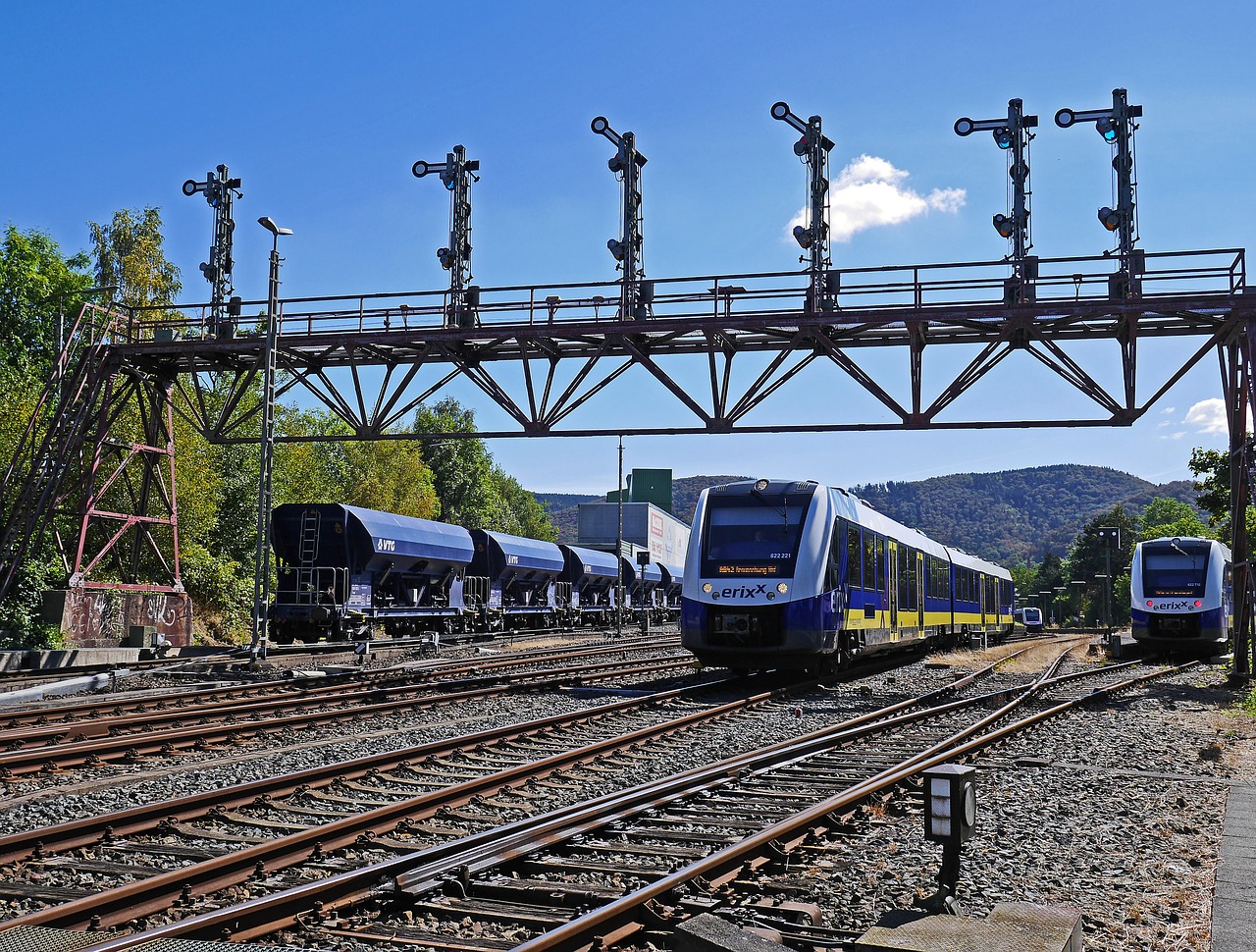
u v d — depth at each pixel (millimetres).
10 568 25000
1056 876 6871
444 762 11281
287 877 6676
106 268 47781
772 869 6930
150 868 6789
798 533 20703
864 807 8828
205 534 43500
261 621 24453
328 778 9922
